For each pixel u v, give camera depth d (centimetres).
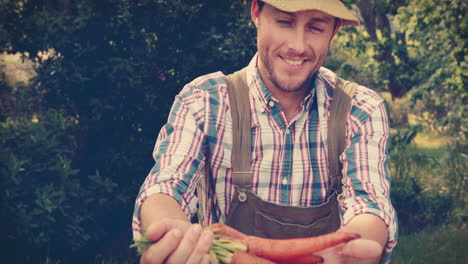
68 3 481
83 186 460
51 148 430
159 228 93
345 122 140
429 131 877
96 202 443
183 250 90
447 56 767
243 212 138
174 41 486
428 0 697
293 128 140
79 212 432
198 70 493
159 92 489
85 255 443
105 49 465
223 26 498
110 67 448
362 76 1066
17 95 527
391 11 973
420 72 852
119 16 448
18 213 390
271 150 139
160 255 91
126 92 469
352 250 103
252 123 139
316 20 125
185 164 128
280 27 126
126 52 472
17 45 462
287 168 140
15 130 428
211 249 105
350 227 116
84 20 446
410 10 740
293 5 119
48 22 450
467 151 671
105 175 475
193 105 139
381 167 132
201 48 483
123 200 450
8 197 391
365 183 127
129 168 478
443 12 696
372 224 116
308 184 140
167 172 125
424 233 524
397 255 462
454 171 620
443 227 532
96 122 479
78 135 484
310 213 139
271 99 138
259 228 138
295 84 130
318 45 127
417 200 565
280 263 109
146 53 470
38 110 520
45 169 417
